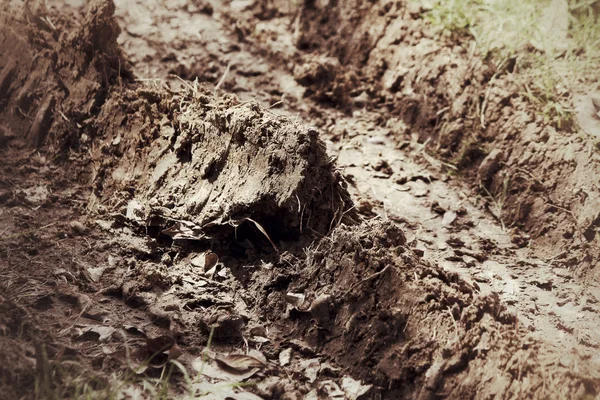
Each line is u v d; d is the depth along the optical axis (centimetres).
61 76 150
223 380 111
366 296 117
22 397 104
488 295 118
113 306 119
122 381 108
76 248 128
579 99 150
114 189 138
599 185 140
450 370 110
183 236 128
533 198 145
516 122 151
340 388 112
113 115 144
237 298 123
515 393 107
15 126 149
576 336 119
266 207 125
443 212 145
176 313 119
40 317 116
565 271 136
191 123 135
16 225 131
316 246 124
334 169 128
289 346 117
